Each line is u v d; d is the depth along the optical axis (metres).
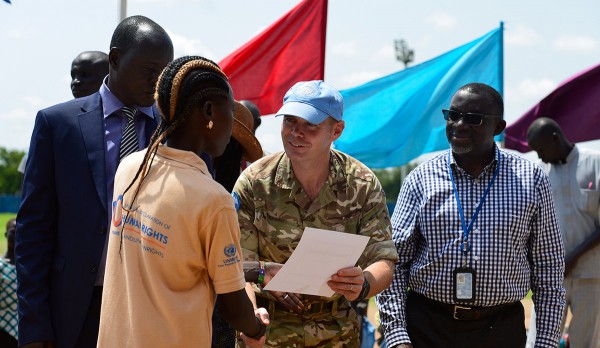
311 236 3.63
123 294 3.21
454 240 4.76
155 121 4.32
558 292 4.85
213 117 3.25
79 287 4.07
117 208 3.29
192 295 3.19
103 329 3.26
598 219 7.84
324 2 8.46
